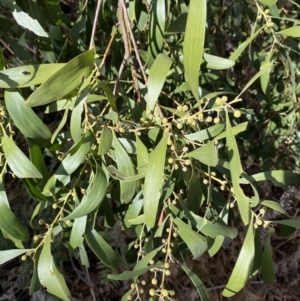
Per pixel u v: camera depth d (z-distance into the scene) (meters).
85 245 0.84
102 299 0.81
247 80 0.74
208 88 0.55
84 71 0.29
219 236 0.36
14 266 0.81
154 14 0.41
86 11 0.48
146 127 0.34
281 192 0.91
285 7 0.62
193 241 0.33
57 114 0.86
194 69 0.29
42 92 0.28
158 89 0.32
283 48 0.52
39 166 0.35
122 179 0.31
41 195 0.36
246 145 0.70
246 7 0.56
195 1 0.28
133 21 0.45
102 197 0.32
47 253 0.34
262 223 0.31
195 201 0.35
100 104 0.49
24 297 0.78
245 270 0.30
